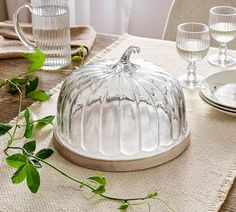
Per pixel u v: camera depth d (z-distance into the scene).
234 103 1.14
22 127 1.07
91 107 0.96
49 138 1.04
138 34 2.52
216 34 1.34
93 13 2.31
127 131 0.95
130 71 0.99
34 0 1.31
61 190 0.89
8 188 0.89
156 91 0.97
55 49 1.32
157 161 0.94
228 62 1.38
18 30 1.34
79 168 0.95
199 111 1.14
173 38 1.74
